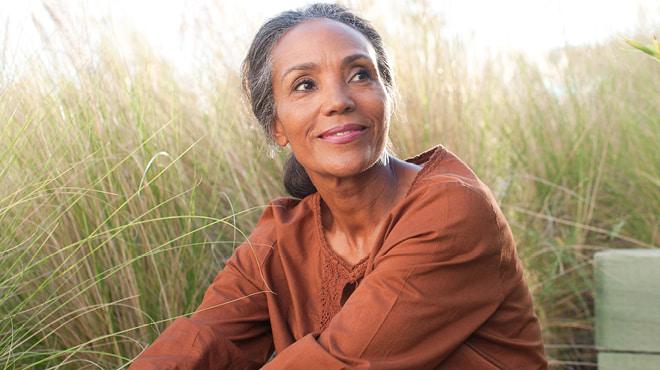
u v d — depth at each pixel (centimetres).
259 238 127
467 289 101
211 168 217
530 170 259
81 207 168
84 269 166
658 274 174
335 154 106
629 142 262
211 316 122
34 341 159
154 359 115
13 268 145
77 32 197
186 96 241
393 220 106
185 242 180
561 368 215
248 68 124
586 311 217
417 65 263
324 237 121
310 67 106
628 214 250
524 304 112
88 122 179
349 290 116
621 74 281
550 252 229
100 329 166
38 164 166
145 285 174
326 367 96
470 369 104
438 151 114
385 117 108
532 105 280
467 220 99
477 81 285
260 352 126
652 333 174
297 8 114
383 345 96
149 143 187
